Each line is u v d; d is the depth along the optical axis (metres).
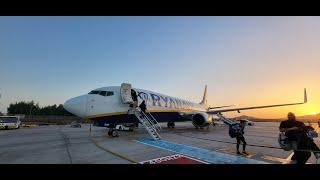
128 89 18.14
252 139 16.45
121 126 23.61
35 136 19.00
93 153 10.34
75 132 23.73
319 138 17.38
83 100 16.73
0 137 18.25
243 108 27.45
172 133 21.52
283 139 8.35
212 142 14.33
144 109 19.80
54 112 97.12
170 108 23.89
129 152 10.59
